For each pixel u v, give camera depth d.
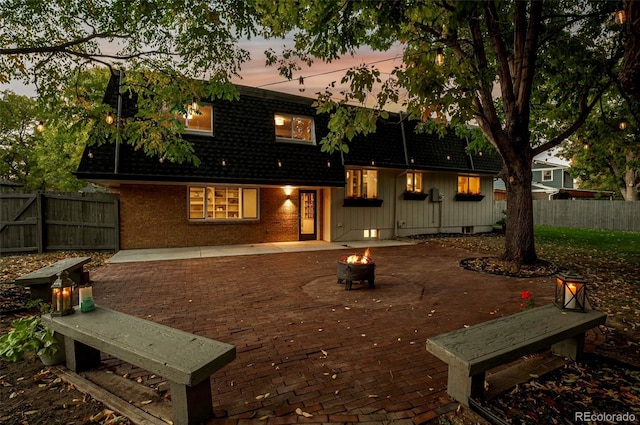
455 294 5.98
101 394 2.73
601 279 7.07
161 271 7.89
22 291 5.93
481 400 2.57
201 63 6.27
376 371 3.17
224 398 2.71
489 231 18.12
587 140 9.68
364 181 14.32
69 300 3.29
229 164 11.43
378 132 14.55
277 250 11.19
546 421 2.38
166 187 11.39
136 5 5.50
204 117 11.73
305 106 13.44
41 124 6.62
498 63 7.85
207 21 5.69
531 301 4.12
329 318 4.71
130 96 6.53
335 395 2.75
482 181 17.84
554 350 3.48
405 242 13.54
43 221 10.34
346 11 4.39
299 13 5.17
